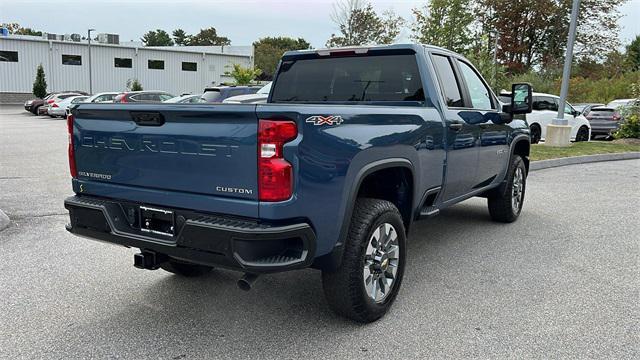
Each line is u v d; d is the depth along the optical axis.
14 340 3.39
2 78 40.50
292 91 5.20
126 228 3.46
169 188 3.23
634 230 6.24
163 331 3.54
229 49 51.81
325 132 3.08
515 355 3.21
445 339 3.42
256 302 4.03
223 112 2.93
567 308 3.92
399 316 3.78
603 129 19.59
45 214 6.78
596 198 8.24
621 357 3.20
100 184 3.56
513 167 6.30
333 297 3.49
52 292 4.20
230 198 3.01
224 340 3.41
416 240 5.77
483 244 5.60
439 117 4.36
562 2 39.06
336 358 3.18
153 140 3.23
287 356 3.20
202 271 4.58
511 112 5.85
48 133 19.72
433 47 4.77
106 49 44.41
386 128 3.60
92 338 3.43
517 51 40.56
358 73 4.80
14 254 5.15
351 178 3.28
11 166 11.09
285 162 2.90
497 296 4.15
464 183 5.05
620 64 39.88
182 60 48.19
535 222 6.61
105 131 3.46
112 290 4.25
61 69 42.59
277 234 2.89
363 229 3.43
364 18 31.05
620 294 4.20
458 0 23.17
